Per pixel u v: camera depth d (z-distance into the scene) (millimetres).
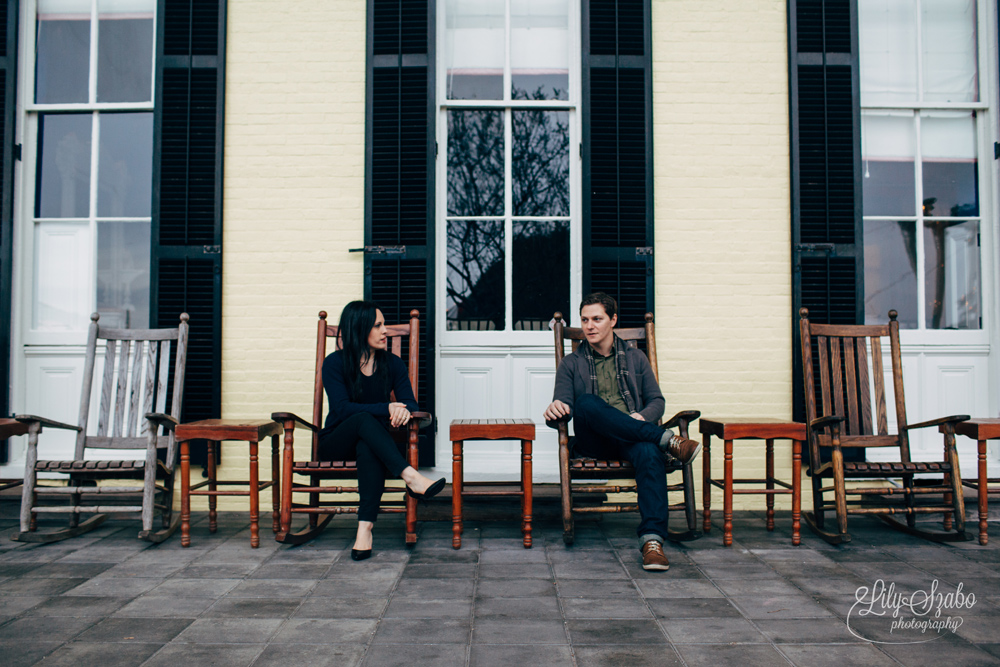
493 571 2445
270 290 3572
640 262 3555
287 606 2076
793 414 3508
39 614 2010
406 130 3588
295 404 3553
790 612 2023
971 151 3799
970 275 3770
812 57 3617
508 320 3713
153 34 3764
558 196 3766
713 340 3576
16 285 3615
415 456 2773
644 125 3596
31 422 2861
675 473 3643
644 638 1826
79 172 3732
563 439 2789
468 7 3793
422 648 1760
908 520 3021
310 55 3646
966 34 3830
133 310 3695
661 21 3672
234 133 3615
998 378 3650
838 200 3582
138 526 3164
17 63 3648
